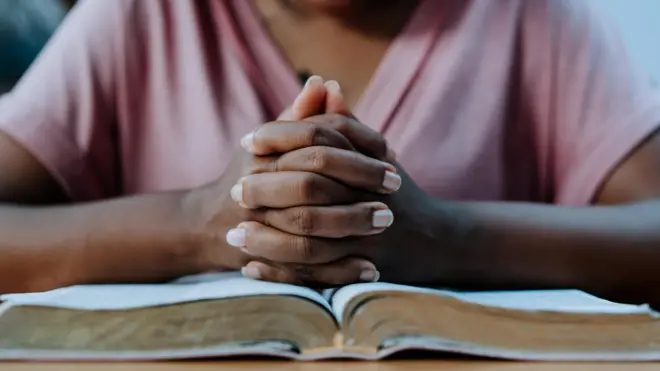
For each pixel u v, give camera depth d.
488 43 0.78
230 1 0.77
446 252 0.55
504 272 0.57
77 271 0.57
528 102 0.79
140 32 0.78
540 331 0.39
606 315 0.39
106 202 0.62
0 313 0.37
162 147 0.77
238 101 0.75
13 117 0.69
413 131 0.73
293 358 0.37
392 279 0.54
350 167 0.46
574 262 0.59
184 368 0.35
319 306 0.38
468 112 0.75
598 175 0.73
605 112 0.76
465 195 0.73
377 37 0.76
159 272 0.57
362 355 0.37
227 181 0.53
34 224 0.60
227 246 0.52
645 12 1.16
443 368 0.36
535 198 0.81
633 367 0.37
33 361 0.36
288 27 0.77
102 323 0.37
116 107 0.77
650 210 0.65
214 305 0.38
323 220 0.46
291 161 0.47
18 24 0.97
